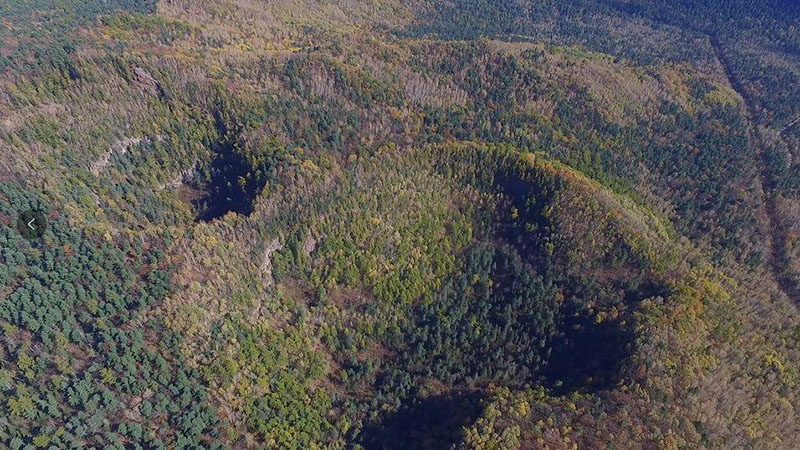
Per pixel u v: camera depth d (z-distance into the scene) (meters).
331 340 148.38
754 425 132.50
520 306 161.12
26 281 119.56
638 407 127.44
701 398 131.38
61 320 117.75
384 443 130.88
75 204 141.25
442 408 138.38
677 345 139.12
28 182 136.75
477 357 151.50
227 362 125.69
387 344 153.62
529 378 147.00
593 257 165.75
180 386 118.00
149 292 130.38
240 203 169.12
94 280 126.75
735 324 153.00
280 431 124.31
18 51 166.75
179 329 126.12
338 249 159.88
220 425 117.81
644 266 163.62
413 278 160.38
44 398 105.44
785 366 147.88
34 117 151.88
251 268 148.62
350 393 141.75
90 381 110.81
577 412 127.38
